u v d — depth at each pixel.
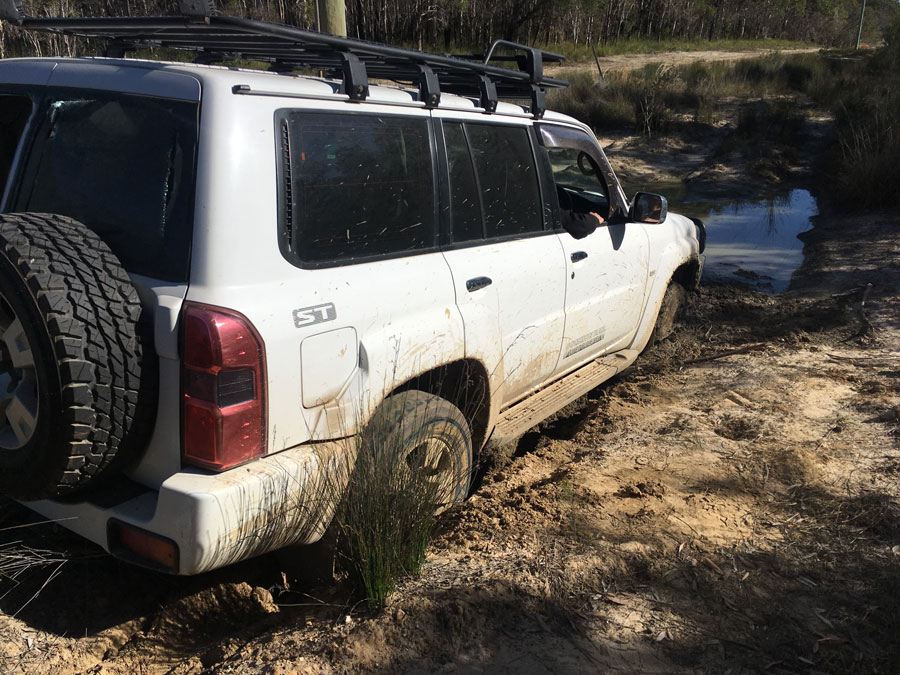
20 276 2.34
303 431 2.74
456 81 4.13
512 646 2.72
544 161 4.18
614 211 4.89
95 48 17.78
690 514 3.67
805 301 7.66
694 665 2.70
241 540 2.55
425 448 3.32
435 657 2.64
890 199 11.41
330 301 2.78
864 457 4.32
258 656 2.66
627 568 3.20
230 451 2.52
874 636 2.86
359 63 2.96
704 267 9.04
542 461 4.47
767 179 14.71
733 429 4.73
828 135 17.61
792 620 2.94
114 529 2.59
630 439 4.62
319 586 3.12
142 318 2.50
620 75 22.98
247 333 2.49
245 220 2.56
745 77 23.72
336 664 2.59
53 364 2.32
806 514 3.73
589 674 2.62
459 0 34.59
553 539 3.38
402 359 3.09
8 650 2.77
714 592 3.09
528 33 36.75
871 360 5.94
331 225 2.87
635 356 5.45
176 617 2.97
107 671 2.73
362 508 2.85
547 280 4.09
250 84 2.67
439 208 3.40
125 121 2.74
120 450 2.54
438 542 3.40
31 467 2.49
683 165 16.09
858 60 31.05
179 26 2.69
